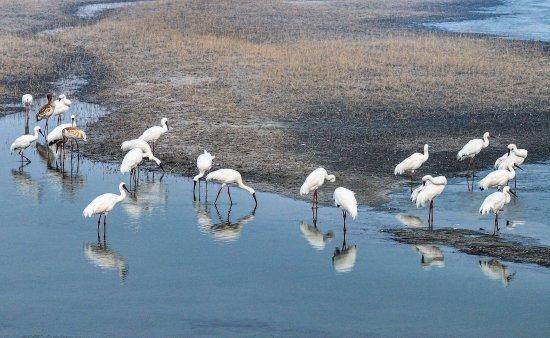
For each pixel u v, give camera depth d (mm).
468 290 17422
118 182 26203
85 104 38000
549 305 16656
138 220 22375
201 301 17016
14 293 17375
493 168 28031
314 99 37656
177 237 21031
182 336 15336
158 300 17047
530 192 24938
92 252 19875
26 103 33250
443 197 24484
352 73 42656
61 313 16391
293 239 20844
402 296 17188
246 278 18266
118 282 18016
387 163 28312
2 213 22828
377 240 20625
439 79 41531
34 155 29672
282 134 32031
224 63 45688
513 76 42688
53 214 22812
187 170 27641
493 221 22016
